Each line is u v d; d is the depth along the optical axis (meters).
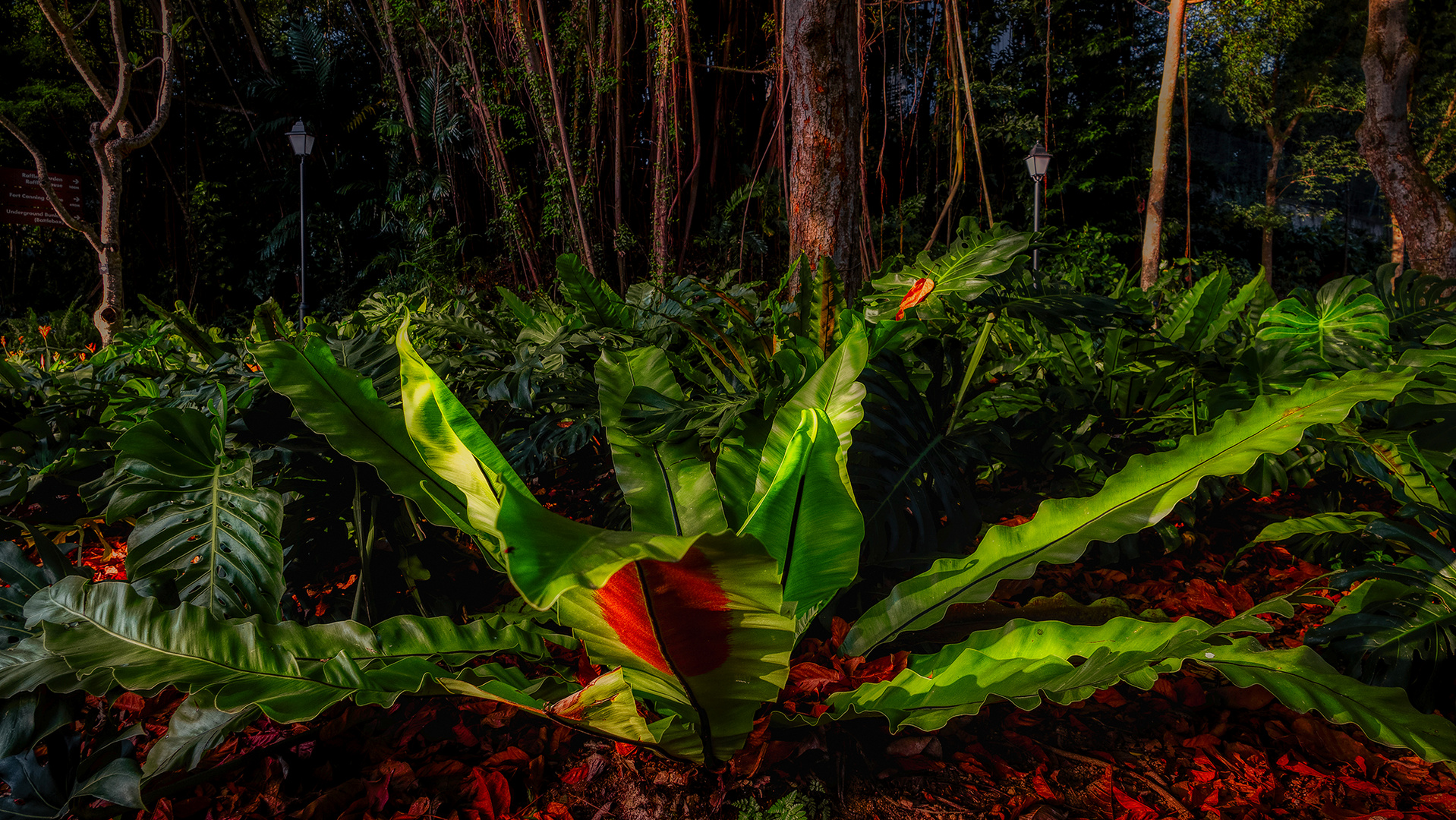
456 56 13.89
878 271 2.79
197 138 16.58
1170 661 1.23
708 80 13.48
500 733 1.63
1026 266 2.78
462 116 14.02
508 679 1.42
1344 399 1.18
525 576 0.77
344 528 2.13
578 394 2.38
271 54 16.59
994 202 15.85
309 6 17.09
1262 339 2.48
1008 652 1.42
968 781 1.47
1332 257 20.31
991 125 15.21
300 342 2.24
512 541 0.79
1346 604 1.65
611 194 13.38
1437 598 1.59
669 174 12.04
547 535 0.81
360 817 1.39
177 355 3.10
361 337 2.18
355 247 16.47
